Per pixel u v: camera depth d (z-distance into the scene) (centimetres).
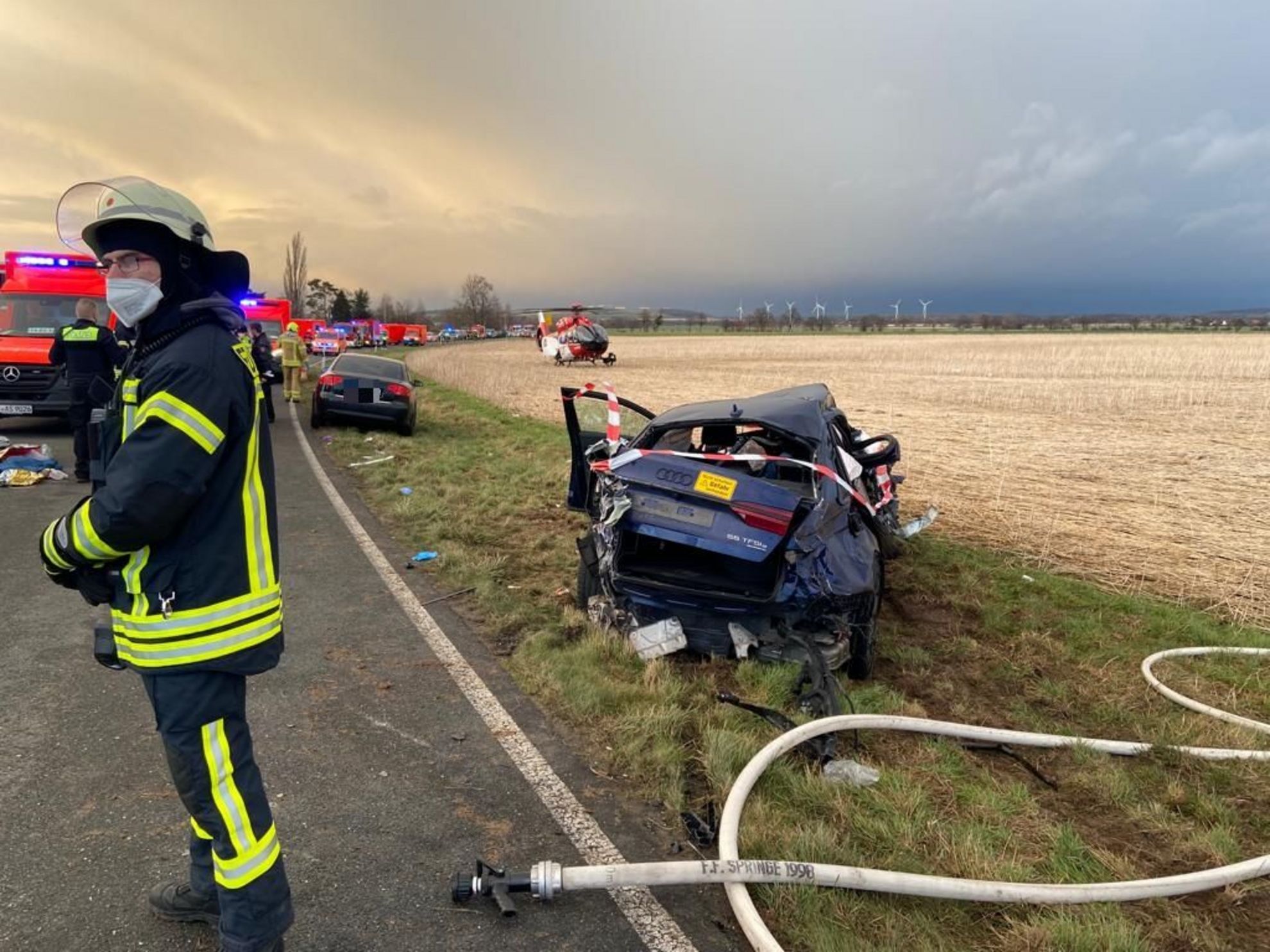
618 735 374
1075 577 655
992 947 255
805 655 441
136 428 191
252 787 219
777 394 612
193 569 202
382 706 395
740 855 286
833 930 252
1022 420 1612
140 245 197
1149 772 368
